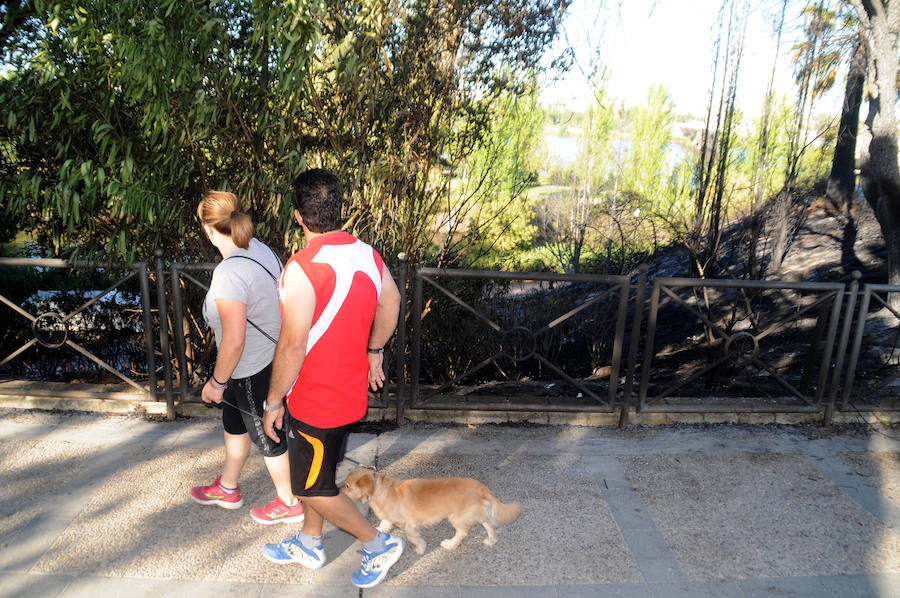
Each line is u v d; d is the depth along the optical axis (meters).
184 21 3.13
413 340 3.96
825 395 4.45
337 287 2.11
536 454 3.74
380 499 2.61
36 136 3.50
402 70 3.89
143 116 3.40
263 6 3.14
